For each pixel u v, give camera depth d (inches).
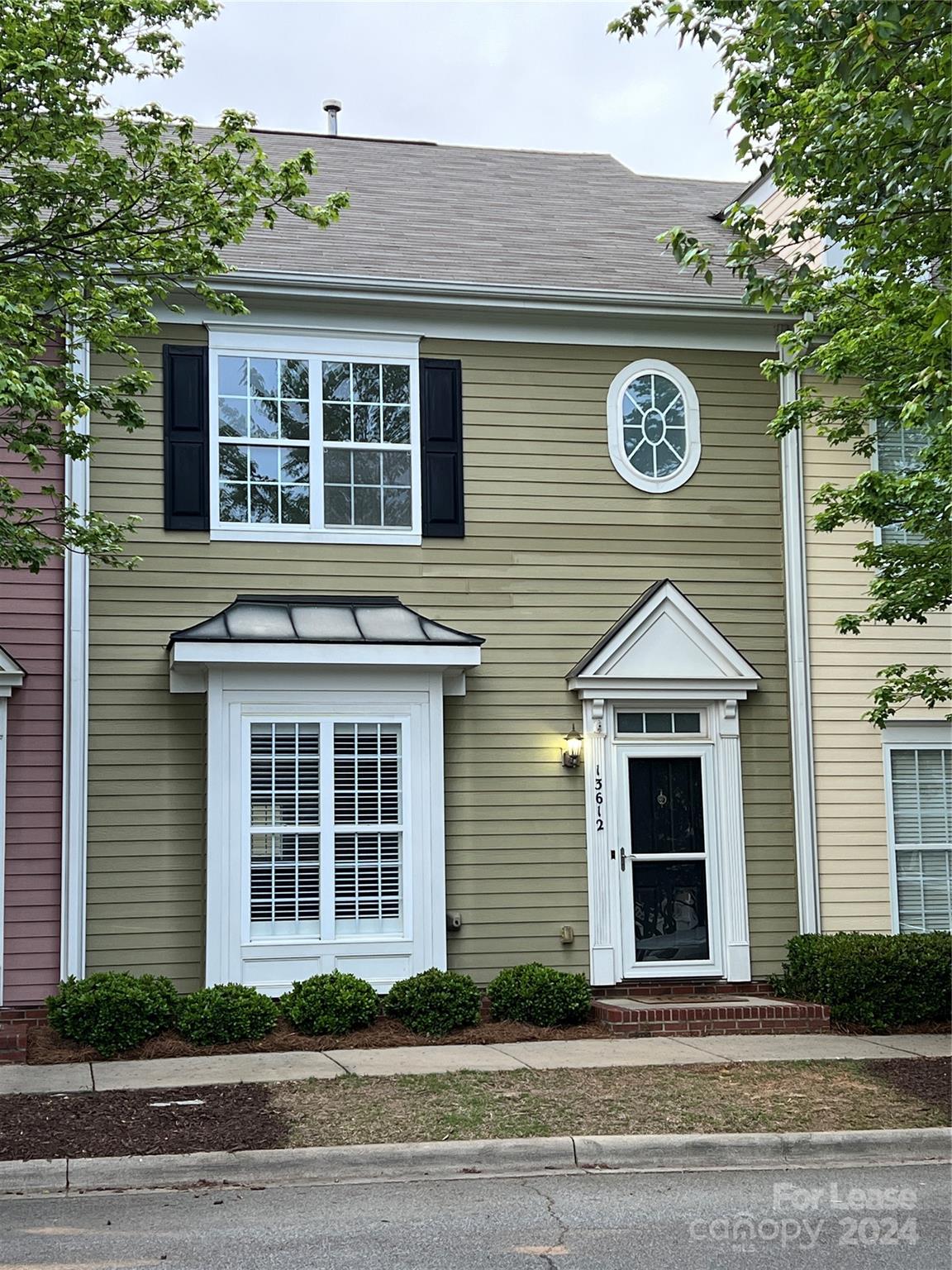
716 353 561.6
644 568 543.2
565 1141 323.0
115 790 479.5
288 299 517.7
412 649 489.4
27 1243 258.8
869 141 348.2
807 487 562.3
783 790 545.3
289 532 509.7
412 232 588.4
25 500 484.4
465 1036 455.5
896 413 467.2
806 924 537.0
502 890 510.9
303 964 478.6
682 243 387.2
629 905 522.0
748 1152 328.2
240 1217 276.4
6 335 391.9
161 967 475.5
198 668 486.0
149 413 502.3
